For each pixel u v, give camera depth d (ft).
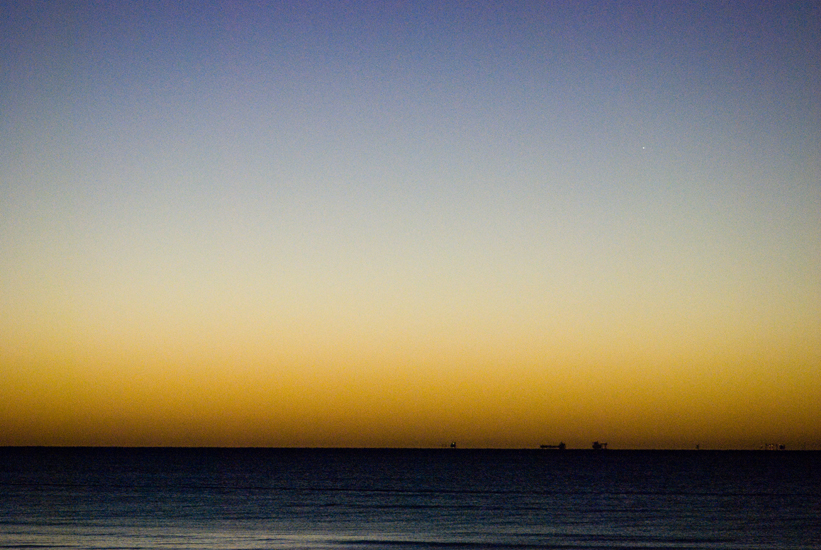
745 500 292.61
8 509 232.32
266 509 245.24
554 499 298.76
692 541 170.81
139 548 149.18
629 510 248.52
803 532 187.73
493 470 617.62
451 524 204.13
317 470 595.06
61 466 611.06
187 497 292.20
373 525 200.44
